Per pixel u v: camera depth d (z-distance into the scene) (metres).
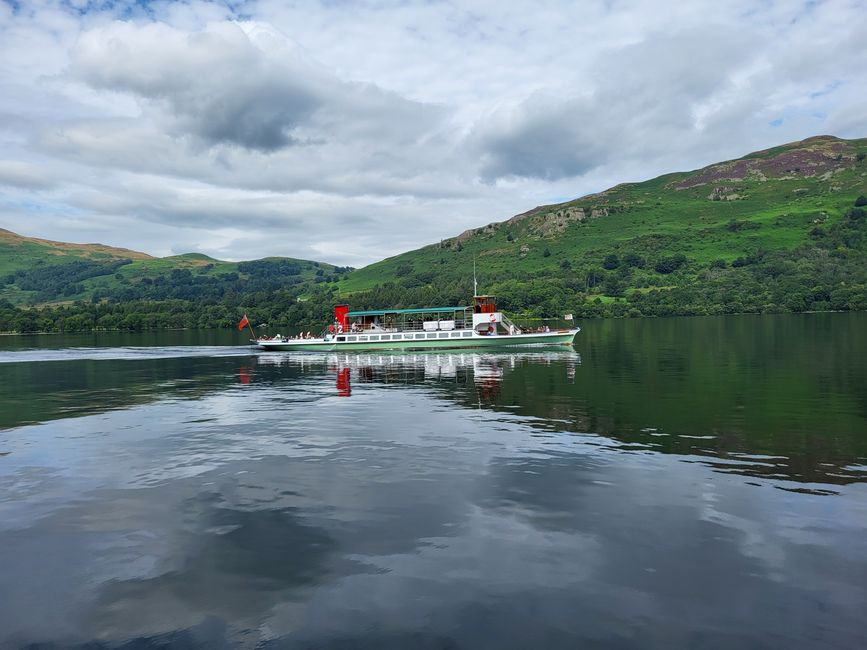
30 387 49.94
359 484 19.86
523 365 61.91
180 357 85.56
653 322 178.25
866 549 14.12
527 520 16.25
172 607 11.91
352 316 101.25
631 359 65.81
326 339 94.38
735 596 11.98
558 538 14.98
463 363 66.50
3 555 14.54
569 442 25.58
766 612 11.38
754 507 17.05
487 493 18.66
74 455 24.73
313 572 13.32
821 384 42.34
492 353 80.62
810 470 20.75
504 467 21.62
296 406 37.25
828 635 10.61
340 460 23.11
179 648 10.46
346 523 16.27
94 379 56.03
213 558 14.16
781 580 12.62
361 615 11.45
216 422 32.06
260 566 13.70
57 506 18.14
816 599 11.84
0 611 11.86
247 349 101.31
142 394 44.50
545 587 12.42
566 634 10.67
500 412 33.56
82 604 12.09
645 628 10.84
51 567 13.84
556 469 21.25
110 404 39.44
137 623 11.32
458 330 92.12
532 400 37.78
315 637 10.71
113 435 28.91
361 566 13.57
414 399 39.28
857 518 16.11
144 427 30.92
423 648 10.31
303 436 27.81
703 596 11.98
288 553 14.38
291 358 81.00
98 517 17.12
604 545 14.52
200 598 12.26
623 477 20.16
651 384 44.28
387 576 13.04
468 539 15.01
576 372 53.81
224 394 43.78
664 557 13.80
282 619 11.36
